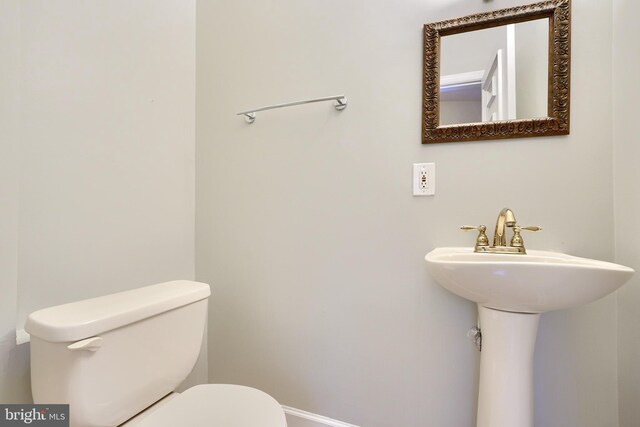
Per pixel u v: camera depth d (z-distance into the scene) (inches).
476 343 38.2
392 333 45.0
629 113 33.4
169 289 38.4
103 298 34.2
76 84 38.2
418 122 43.6
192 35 57.4
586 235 36.8
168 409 30.6
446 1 42.0
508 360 32.7
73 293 37.7
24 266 33.2
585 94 36.8
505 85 39.8
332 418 48.3
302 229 50.1
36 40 34.2
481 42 40.7
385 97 45.2
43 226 34.9
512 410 32.4
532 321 32.5
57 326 26.2
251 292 53.6
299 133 50.3
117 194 43.3
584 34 36.9
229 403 31.9
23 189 33.1
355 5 46.8
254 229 53.4
